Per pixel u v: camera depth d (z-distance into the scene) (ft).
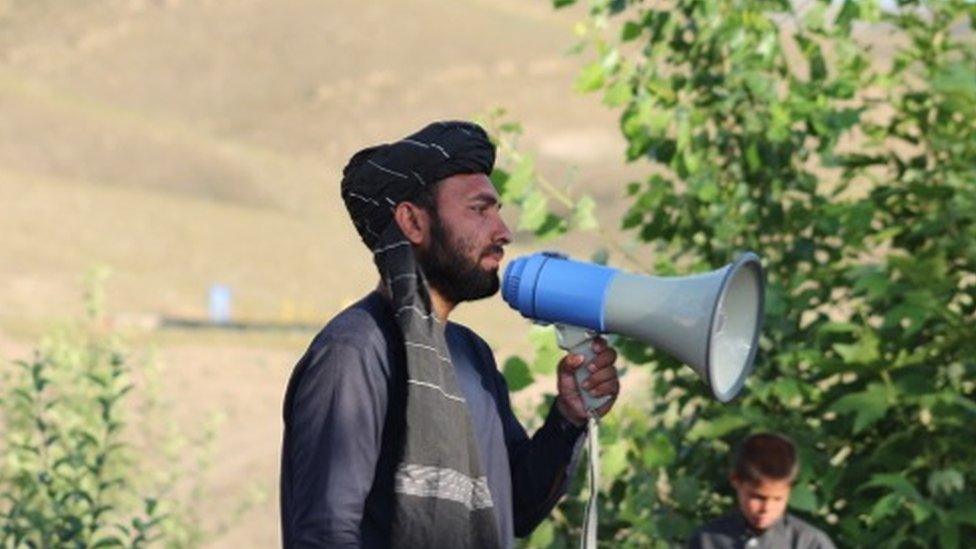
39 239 344.08
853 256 38.45
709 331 17.16
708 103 37.83
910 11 39.06
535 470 18.76
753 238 37.83
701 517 36.91
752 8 37.37
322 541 16.62
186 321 252.62
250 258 381.19
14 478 50.01
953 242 36.50
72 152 578.25
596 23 36.78
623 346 36.76
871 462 35.47
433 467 16.99
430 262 17.67
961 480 33.76
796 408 37.11
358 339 17.19
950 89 36.73
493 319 281.13
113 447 45.78
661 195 37.47
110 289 309.83
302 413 17.06
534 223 35.45
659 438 35.73
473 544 17.37
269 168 586.86
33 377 47.65
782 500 30.35
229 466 101.24
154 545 59.62
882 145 39.09
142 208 400.47
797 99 37.50
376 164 17.71
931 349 35.42
